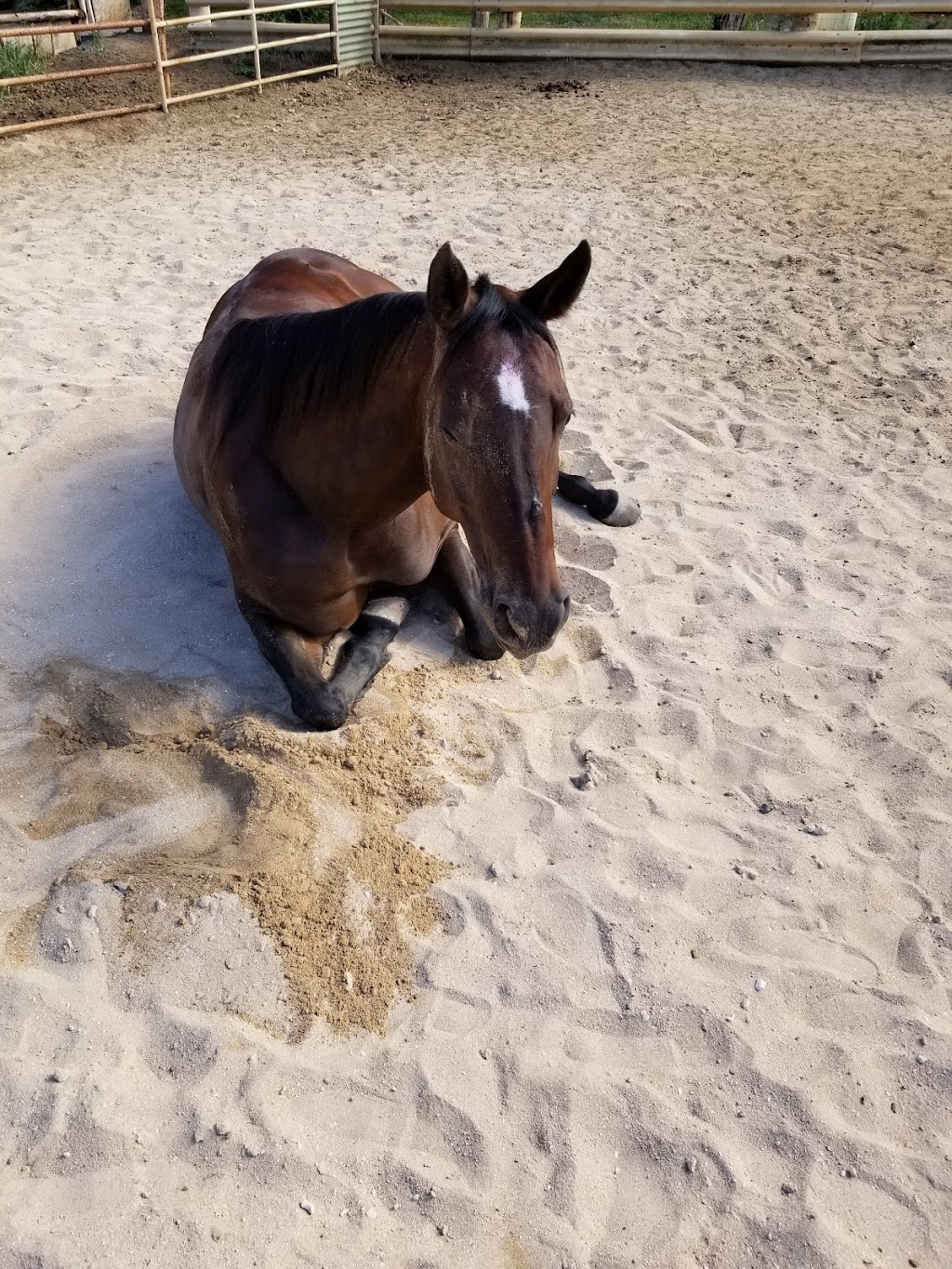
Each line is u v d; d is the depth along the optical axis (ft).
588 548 12.91
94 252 22.63
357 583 9.85
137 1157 6.27
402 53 41.65
